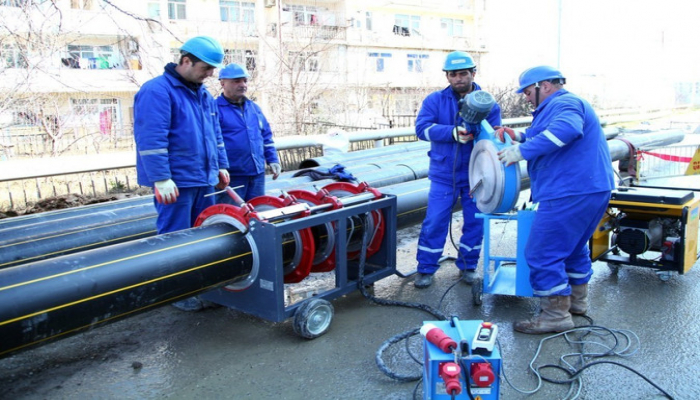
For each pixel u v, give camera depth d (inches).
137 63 554.3
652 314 147.1
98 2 374.9
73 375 119.8
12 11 301.4
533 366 120.6
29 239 152.6
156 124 136.4
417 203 200.1
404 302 156.1
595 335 135.2
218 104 188.4
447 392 84.0
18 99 405.7
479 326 97.3
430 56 1323.8
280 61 664.4
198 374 119.6
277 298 129.3
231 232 130.2
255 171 194.1
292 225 130.0
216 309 156.6
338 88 818.8
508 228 254.4
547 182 131.5
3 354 95.4
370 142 439.5
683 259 162.1
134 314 112.9
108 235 163.5
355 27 1189.1
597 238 169.8
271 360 125.3
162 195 138.6
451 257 203.3
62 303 100.0
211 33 729.0
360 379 116.4
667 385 111.6
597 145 129.5
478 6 1454.2
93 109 566.6
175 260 116.2
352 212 147.0
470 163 158.1
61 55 453.7
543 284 134.5
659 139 380.2
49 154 441.7
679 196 163.3
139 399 110.0
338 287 146.7
